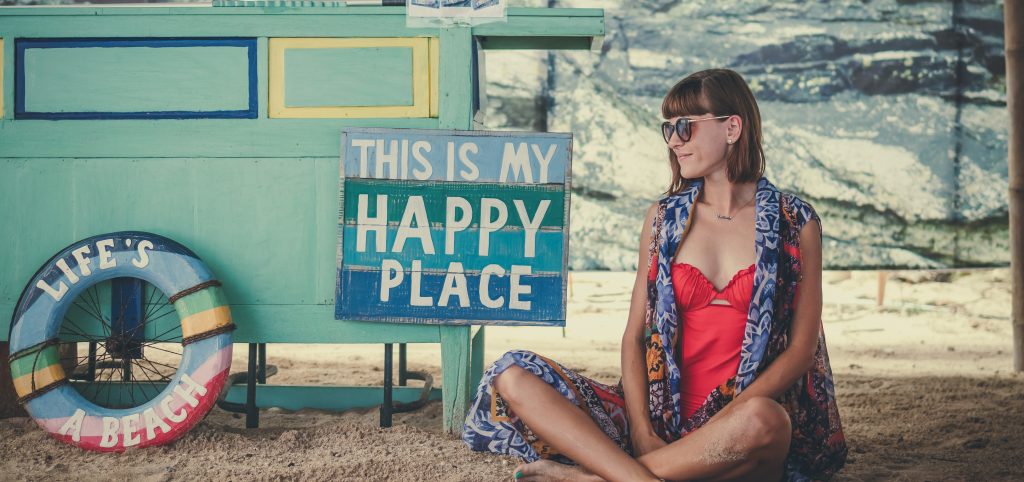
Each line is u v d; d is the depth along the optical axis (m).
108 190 3.23
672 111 2.59
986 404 4.04
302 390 3.84
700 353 2.46
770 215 2.45
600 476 2.34
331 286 3.23
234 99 3.22
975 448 3.26
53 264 3.07
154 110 3.22
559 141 3.15
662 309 2.45
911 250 6.36
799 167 6.39
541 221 3.16
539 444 2.54
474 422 2.62
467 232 3.17
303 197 3.23
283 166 3.23
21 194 3.24
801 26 6.33
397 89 3.20
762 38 6.34
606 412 2.55
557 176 3.16
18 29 3.21
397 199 3.17
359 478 2.69
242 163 3.23
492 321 3.16
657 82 6.38
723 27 6.35
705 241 2.50
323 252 3.23
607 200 6.43
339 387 3.86
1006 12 5.32
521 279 3.16
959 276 8.88
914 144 6.31
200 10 3.19
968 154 6.29
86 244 3.09
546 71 6.38
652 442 2.41
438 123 3.20
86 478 2.69
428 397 3.81
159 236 3.14
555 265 3.16
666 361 2.46
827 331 6.95
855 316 7.59
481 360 3.78
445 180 3.16
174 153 3.22
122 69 3.21
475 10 3.17
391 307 3.18
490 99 6.40
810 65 6.34
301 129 3.21
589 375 4.88
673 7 6.35
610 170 6.42
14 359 3.00
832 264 6.40
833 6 6.30
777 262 2.40
